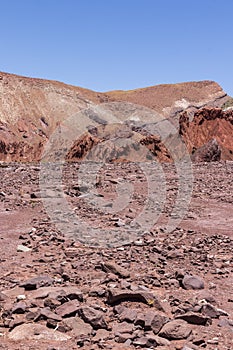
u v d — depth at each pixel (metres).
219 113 55.28
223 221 13.34
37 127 150.62
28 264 8.34
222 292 7.02
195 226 12.59
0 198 16.56
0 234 11.07
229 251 9.78
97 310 5.58
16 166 28.67
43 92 167.25
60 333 5.10
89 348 4.76
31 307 5.91
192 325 5.54
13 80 163.62
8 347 4.75
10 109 152.25
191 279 7.22
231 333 5.30
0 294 6.36
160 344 4.86
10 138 138.00
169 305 6.20
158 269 8.11
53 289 6.57
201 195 18.28
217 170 27.58
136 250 9.49
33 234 10.99
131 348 4.77
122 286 6.75
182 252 9.48
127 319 5.54
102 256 8.97
